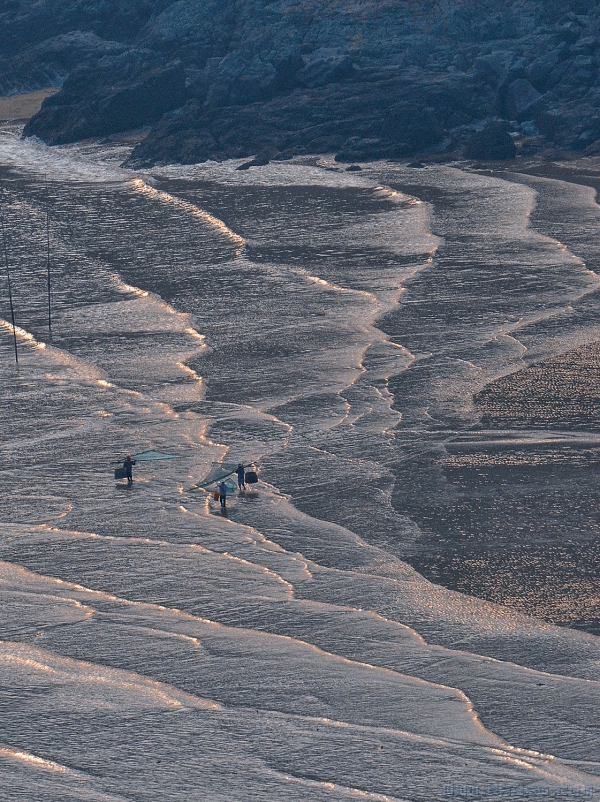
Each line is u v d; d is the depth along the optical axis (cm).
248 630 3916
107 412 6312
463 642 3797
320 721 3356
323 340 7469
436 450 5566
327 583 4259
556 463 5359
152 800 3022
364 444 5681
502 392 6362
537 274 8888
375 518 4838
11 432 6044
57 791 3064
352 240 10350
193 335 7712
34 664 3716
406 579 4278
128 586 4275
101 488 5247
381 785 3053
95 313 8362
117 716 3409
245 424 6038
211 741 3269
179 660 3725
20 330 7994
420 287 8656
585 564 4347
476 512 4856
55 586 4288
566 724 3300
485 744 3216
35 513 4981
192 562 4459
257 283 9012
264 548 4575
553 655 3694
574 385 6431
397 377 6688
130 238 10831
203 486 5138
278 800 3011
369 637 3844
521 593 4147
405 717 3359
